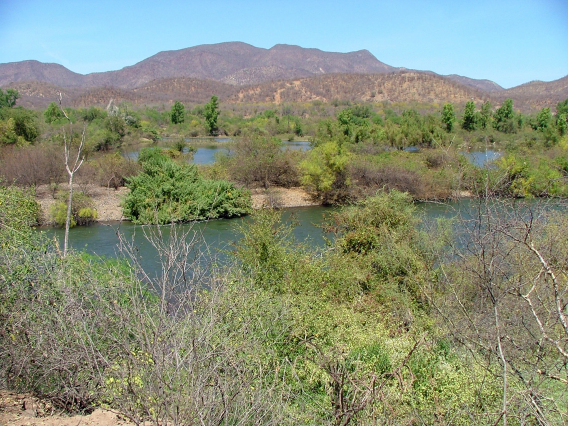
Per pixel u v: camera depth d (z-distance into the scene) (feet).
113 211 79.25
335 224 44.32
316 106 478.59
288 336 21.06
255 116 366.02
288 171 107.76
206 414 10.53
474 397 15.19
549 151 100.32
